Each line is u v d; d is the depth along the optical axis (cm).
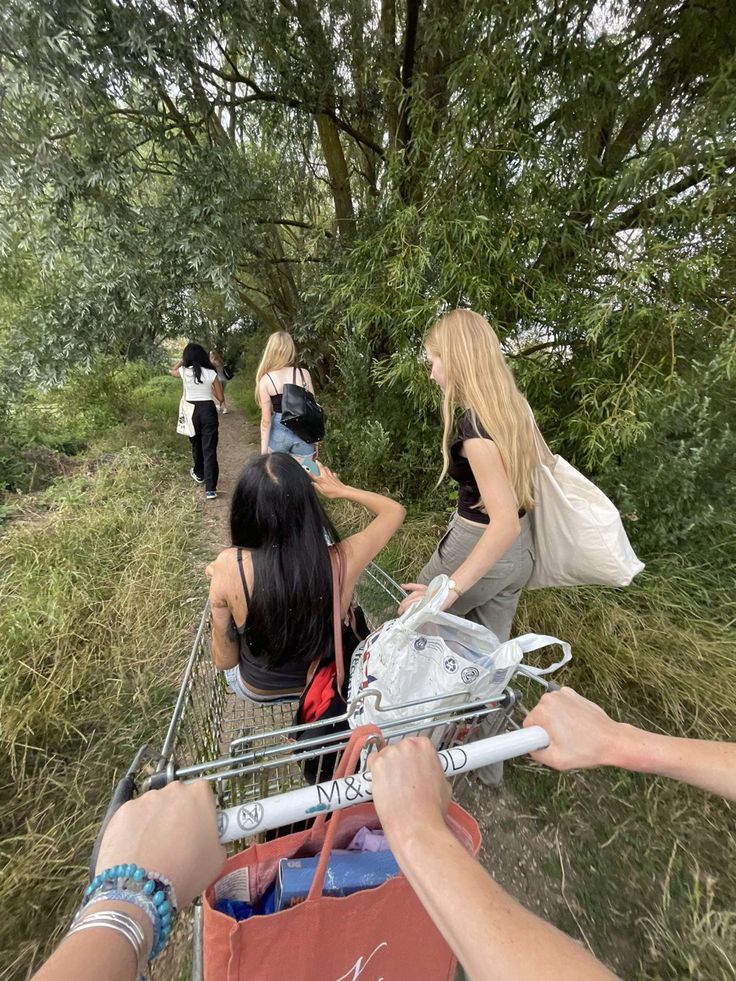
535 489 175
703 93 298
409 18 386
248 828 74
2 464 530
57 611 294
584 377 324
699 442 303
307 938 84
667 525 317
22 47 299
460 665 105
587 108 301
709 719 231
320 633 137
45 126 379
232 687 169
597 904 174
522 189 309
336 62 480
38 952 159
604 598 299
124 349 578
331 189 598
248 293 876
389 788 69
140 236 435
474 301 324
